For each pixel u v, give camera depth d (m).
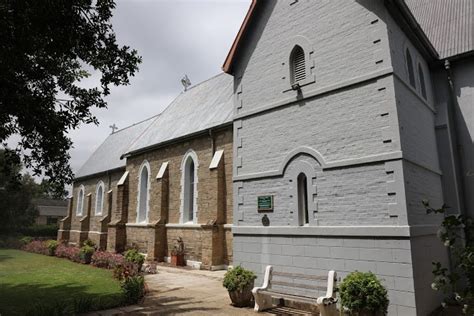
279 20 11.23
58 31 7.17
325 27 9.91
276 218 10.30
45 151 8.84
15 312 9.73
